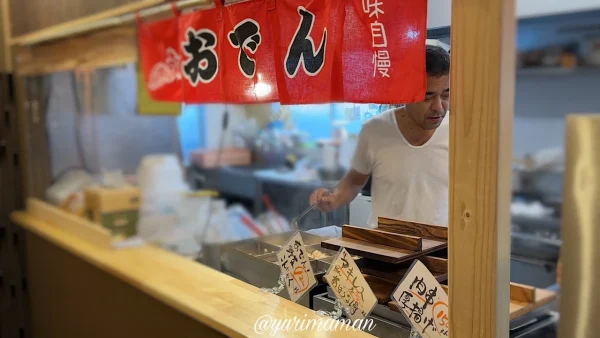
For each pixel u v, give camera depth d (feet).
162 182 9.46
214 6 5.26
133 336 6.93
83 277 7.96
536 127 10.07
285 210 8.18
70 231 8.65
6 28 9.40
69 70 8.46
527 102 10.14
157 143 11.14
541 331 4.42
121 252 7.64
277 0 4.39
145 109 9.73
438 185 3.83
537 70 9.30
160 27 6.23
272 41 4.53
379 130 4.31
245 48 4.81
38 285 9.46
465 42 3.03
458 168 3.15
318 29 4.10
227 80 5.07
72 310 8.45
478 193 3.06
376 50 3.73
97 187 9.09
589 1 7.72
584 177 4.69
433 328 3.67
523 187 9.87
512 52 2.95
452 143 3.16
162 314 6.17
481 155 3.02
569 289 4.69
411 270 3.80
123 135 10.48
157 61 6.40
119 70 9.50
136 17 6.52
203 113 12.01
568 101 9.55
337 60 3.98
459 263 3.20
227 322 4.80
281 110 6.93
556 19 8.32
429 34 3.65
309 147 10.57
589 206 4.69
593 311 4.51
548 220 8.77
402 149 4.11
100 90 9.84
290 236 5.06
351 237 4.37
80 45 7.82
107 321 7.40
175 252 7.57
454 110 3.13
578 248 4.77
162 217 8.44
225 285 5.72
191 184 11.18
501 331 3.10
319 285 4.54
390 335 3.96
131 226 8.59
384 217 4.25
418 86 3.52
